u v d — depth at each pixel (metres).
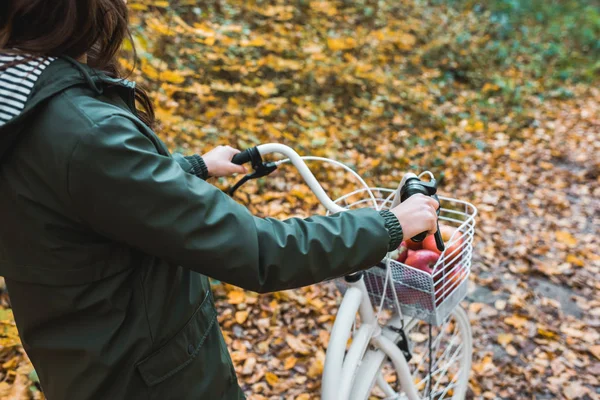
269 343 2.65
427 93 5.48
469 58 6.39
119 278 0.98
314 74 4.67
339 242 1.03
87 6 0.89
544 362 2.69
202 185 0.95
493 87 5.87
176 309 1.06
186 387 1.09
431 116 5.03
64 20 0.88
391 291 1.61
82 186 0.86
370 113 4.60
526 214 4.04
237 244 0.94
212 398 1.15
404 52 6.17
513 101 5.88
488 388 2.52
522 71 6.80
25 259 0.93
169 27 3.79
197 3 4.86
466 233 1.59
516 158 4.79
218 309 2.76
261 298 2.87
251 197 3.39
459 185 4.27
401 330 1.70
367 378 1.64
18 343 2.26
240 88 3.78
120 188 0.86
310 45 4.69
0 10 0.86
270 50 4.78
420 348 2.70
